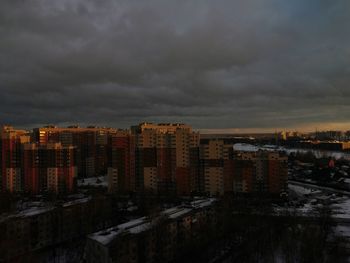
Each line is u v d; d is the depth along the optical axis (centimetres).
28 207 17688
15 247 12706
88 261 11575
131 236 11431
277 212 17650
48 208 15238
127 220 18012
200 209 14612
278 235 14862
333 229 15825
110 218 18050
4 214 14200
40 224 14062
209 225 14288
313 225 15338
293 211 17875
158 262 12162
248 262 12456
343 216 17975
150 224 12544
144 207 19862
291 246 13338
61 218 14900
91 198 18012
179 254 13012
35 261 12331
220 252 13438
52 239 14488
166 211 14262
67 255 13388
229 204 16925
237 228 15375
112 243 10869
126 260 11200
